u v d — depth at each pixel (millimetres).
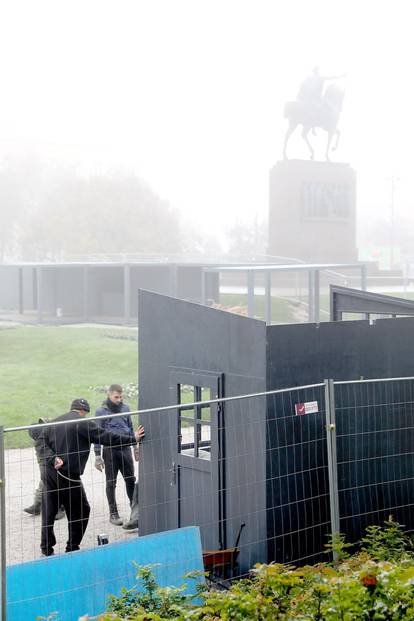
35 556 10336
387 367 9750
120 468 11680
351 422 9398
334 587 4965
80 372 29766
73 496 9984
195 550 7887
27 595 7031
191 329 9781
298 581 5301
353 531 9289
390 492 9641
